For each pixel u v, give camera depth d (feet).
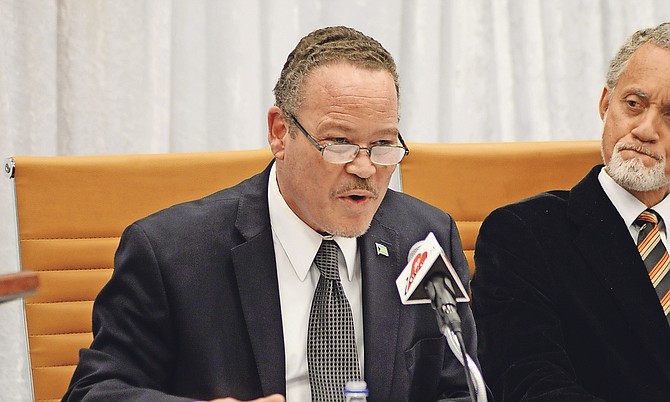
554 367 14.52
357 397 10.85
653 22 24.36
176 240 12.86
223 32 22.44
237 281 12.74
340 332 12.67
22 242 15.38
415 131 23.36
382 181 12.14
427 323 13.39
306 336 12.82
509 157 17.03
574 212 15.84
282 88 12.53
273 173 13.64
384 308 13.03
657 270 15.43
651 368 14.85
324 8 22.97
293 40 22.80
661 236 15.76
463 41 23.68
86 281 15.60
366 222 12.28
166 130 22.13
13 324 21.22
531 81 23.91
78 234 15.57
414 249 11.50
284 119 12.48
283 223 13.10
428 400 13.32
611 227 15.60
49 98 21.50
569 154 17.24
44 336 15.47
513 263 15.62
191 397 12.48
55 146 21.61
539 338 14.93
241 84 22.52
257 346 12.50
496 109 23.81
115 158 15.79
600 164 16.78
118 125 21.89
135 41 21.95
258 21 22.59
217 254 12.88
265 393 12.34
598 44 24.23
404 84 23.39
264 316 12.63
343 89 11.91
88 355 12.30
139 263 12.66
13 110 21.39
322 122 11.94
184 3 22.31
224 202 13.43
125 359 12.26
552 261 15.53
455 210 16.78
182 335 12.54
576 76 24.23
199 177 15.98
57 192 15.51
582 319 15.23
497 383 14.97
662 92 15.12
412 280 10.59
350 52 12.13
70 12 21.66
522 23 23.89
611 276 15.28
